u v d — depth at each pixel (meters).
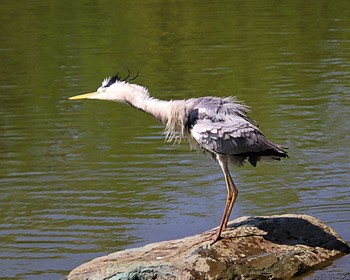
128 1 34.16
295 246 9.50
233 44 25.09
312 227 9.94
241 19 29.27
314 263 9.31
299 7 31.47
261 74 21.20
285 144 15.38
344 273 9.10
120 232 11.34
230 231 9.78
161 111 10.26
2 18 30.92
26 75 22.08
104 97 10.64
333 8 31.06
